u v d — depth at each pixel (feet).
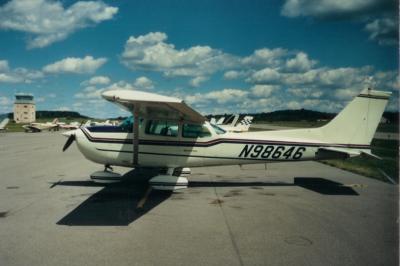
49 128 194.70
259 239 15.97
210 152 28.17
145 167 28.50
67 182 30.55
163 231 17.07
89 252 14.19
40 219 18.98
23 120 413.18
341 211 21.16
